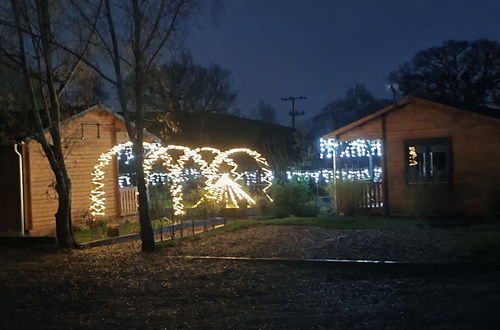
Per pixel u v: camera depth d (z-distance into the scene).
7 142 17.78
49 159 15.55
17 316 8.42
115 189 22.22
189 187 24.91
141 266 12.14
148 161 21.16
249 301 8.83
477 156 19.00
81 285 10.52
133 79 15.29
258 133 45.34
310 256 12.22
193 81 41.62
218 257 12.59
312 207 21.44
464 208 19.11
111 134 22.08
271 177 25.88
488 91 47.62
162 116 18.27
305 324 7.40
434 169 19.73
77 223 20.09
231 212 22.19
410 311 7.84
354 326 7.23
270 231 16.61
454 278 9.88
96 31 14.66
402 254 11.91
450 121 19.39
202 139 41.81
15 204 18.28
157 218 20.20
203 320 7.82
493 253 11.15
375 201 20.64
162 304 8.86
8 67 15.25
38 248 15.41
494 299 8.27
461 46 48.00
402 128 20.20
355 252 12.48
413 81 50.56
